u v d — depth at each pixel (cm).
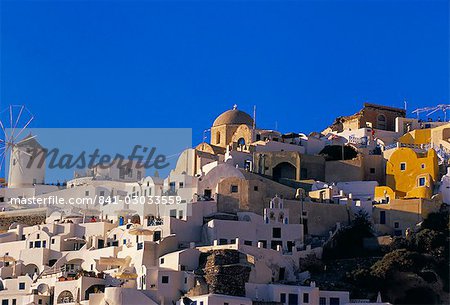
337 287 12156
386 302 11719
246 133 16375
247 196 13962
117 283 12625
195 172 15425
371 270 12225
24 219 15725
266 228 13412
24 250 14238
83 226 14462
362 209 13875
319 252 13188
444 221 13250
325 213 13850
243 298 11688
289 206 13750
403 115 17312
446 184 13988
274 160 15162
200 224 13588
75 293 12538
